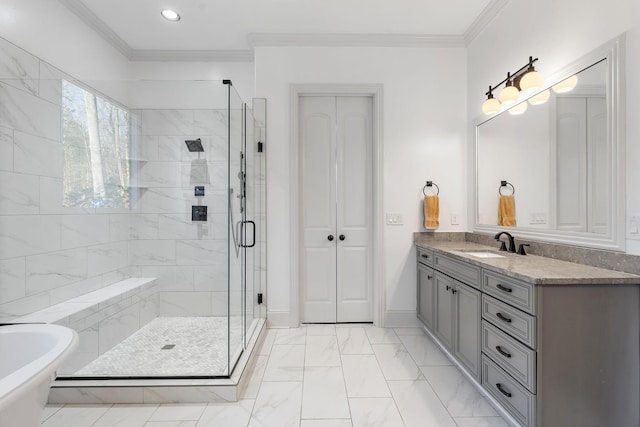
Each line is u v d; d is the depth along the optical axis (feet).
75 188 7.38
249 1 7.73
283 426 5.00
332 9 8.04
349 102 9.64
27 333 4.66
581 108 5.39
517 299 4.66
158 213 8.15
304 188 9.60
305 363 7.09
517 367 4.67
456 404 5.54
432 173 9.41
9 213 6.14
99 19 8.46
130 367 6.34
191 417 5.22
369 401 5.65
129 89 8.14
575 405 4.29
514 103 7.24
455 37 9.25
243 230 7.76
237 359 6.74
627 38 4.62
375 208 9.41
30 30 6.68
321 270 9.64
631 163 4.57
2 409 3.05
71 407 5.50
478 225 8.79
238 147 7.86
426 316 8.55
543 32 6.35
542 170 6.35
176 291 8.03
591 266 5.12
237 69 10.59
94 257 7.84
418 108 9.38
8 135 6.12
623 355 4.33
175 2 7.79
